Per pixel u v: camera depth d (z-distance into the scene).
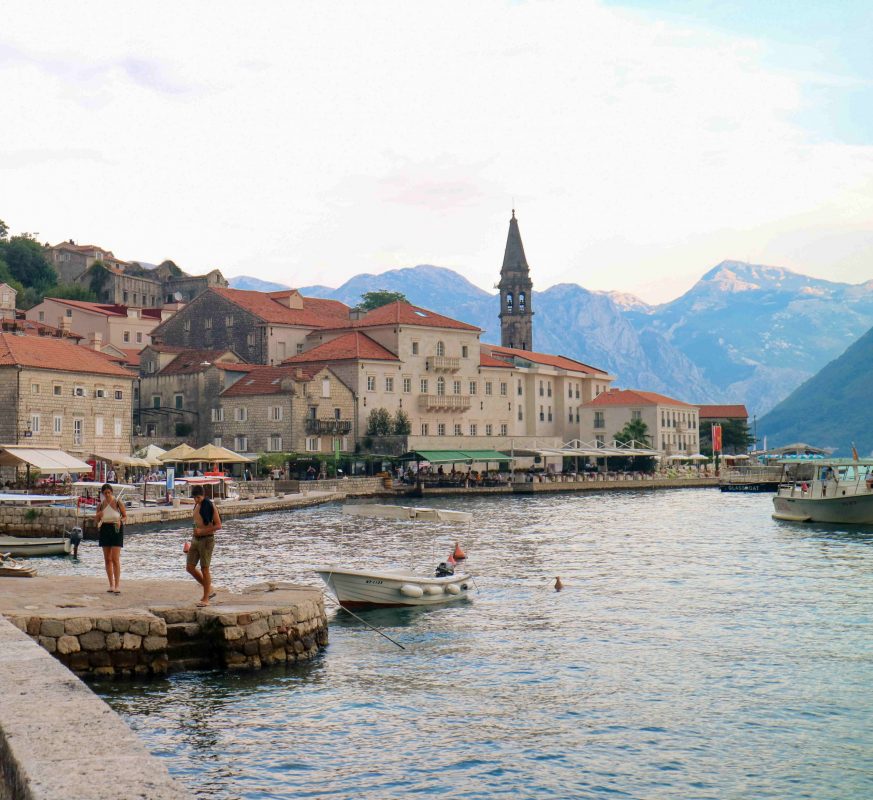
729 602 40.53
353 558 55.78
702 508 100.94
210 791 19.38
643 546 62.84
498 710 25.00
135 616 25.91
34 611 25.81
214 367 129.88
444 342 145.12
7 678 13.09
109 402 108.56
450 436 137.00
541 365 170.12
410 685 27.09
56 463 74.38
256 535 70.12
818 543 64.56
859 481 82.62
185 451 92.94
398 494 119.25
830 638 33.25
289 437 123.56
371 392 134.62
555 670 29.00
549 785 20.14
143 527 73.69
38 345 103.31
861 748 22.44
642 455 158.12
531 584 45.72
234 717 23.58
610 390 192.38
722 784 20.34
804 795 19.83
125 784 8.83
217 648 27.06
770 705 25.59
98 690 24.92
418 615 37.78
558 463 157.88
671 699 26.09
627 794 19.77
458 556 54.72
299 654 28.94
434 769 20.86
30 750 9.78
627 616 37.41
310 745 22.02
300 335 147.00
